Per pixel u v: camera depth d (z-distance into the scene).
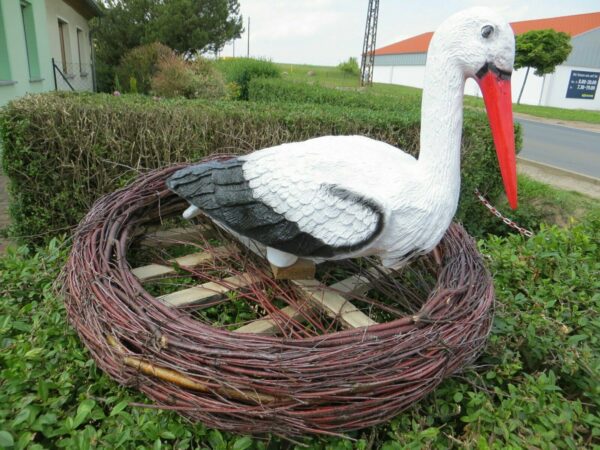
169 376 1.20
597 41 20.64
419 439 1.28
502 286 2.07
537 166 6.86
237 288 1.75
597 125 13.41
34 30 6.96
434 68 1.39
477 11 1.36
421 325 1.33
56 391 1.39
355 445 1.30
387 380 1.19
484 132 3.57
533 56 19.22
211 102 3.61
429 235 1.40
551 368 1.73
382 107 4.89
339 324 1.68
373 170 1.38
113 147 2.77
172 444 1.30
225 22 15.48
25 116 2.59
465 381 1.59
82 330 1.37
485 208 3.79
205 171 1.54
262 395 1.17
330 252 1.37
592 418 1.39
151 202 1.87
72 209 2.79
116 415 1.31
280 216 1.38
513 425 1.33
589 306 1.95
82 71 11.45
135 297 1.35
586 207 4.33
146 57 11.20
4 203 3.84
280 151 1.47
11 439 1.12
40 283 1.90
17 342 1.51
